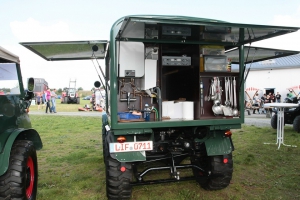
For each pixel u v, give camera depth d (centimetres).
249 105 1767
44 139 850
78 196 391
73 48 439
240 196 384
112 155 332
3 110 316
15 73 386
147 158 381
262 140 779
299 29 324
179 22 294
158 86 381
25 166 314
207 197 381
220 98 386
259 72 2189
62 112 1859
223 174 381
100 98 2012
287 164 539
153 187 419
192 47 401
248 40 374
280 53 506
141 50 369
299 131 912
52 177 470
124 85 387
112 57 327
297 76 2069
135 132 333
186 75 423
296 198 376
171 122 344
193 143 391
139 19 279
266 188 415
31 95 420
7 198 294
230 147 377
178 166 378
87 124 1210
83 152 655
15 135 320
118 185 338
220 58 386
